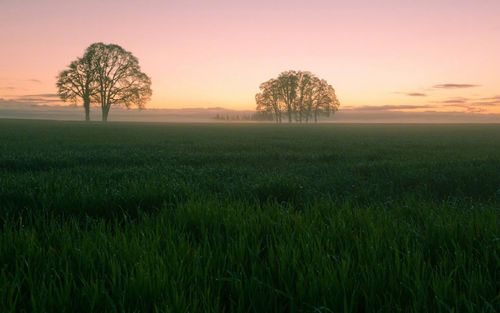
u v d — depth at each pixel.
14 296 2.96
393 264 3.40
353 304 2.76
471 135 50.84
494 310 2.61
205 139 35.31
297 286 2.94
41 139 30.64
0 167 13.00
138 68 98.50
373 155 18.69
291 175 11.03
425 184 9.99
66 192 6.73
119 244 3.82
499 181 10.44
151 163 15.17
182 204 5.98
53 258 3.57
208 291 2.82
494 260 3.60
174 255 3.49
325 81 133.38
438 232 4.37
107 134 42.47
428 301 2.83
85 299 2.82
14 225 4.66
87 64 95.38
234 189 8.24
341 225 4.64
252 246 3.90
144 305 2.70
